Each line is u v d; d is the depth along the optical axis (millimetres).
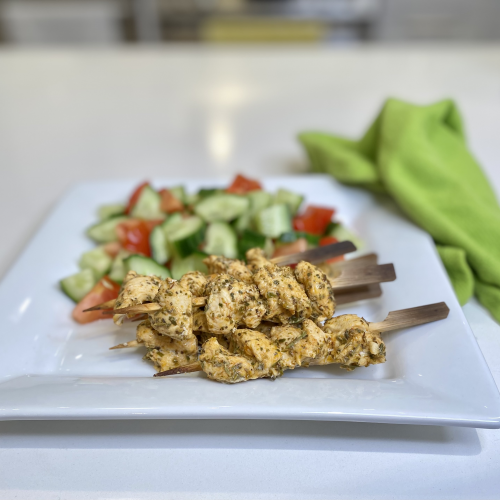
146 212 533
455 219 490
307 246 501
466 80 856
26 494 347
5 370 398
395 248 482
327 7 1369
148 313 388
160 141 719
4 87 892
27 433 374
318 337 384
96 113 794
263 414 347
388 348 407
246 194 538
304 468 354
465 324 396
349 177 551
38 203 600
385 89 841
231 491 346
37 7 1479
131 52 1019
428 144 528
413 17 1399
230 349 399
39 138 733
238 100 825
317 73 915
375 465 354
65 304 451
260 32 1193
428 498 340
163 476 353
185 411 349
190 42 1452
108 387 371
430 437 367
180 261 486
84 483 351
